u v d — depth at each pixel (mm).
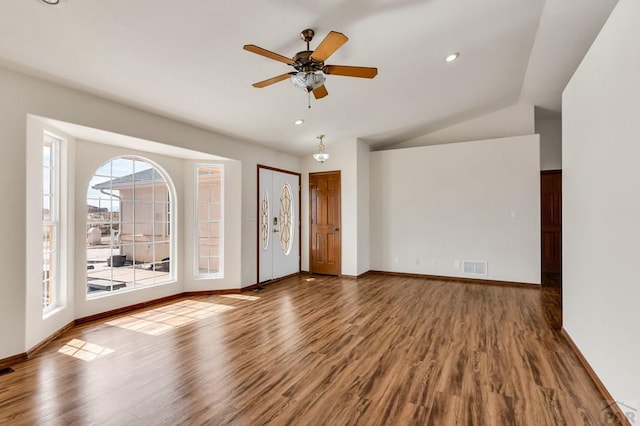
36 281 2867
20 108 2648
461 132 5855
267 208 5660
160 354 2758
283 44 2719
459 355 2689
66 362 2619
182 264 4762
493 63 3770
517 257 5230
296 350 2820
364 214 6176
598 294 2207
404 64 3479
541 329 3273
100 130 3221
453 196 5691
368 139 6062
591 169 2357
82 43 2373
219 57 2799
